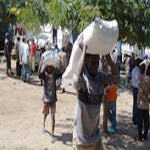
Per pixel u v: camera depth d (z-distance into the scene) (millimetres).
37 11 5074
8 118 7816
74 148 3092
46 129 7105
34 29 5312
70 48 13594
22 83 12461
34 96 10352
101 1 4789
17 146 6020
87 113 2977
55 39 16516
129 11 5215
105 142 6645
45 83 6398
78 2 4582
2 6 10992
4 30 19500
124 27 5465
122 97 11391
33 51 14484
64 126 7406
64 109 9016
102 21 2807
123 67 16766
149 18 5457
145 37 5719
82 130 3021
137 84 7590
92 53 2904
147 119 6930
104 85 3092
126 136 7109
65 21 4672
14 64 16828
